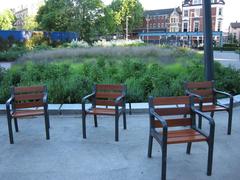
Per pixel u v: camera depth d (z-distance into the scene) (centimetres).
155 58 1312
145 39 7838
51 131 571
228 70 1028
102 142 514
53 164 430
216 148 486
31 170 412
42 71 1000
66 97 755
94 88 578
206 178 388
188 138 396
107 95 574
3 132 569
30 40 3234
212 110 559
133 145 500
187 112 436
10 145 504
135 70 1007
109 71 1018
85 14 4741
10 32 3073
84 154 464
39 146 498
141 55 1426
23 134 557
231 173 402
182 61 1220
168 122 426
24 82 887
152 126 427
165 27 8419
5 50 2589
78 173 402
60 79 878
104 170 411
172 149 481
